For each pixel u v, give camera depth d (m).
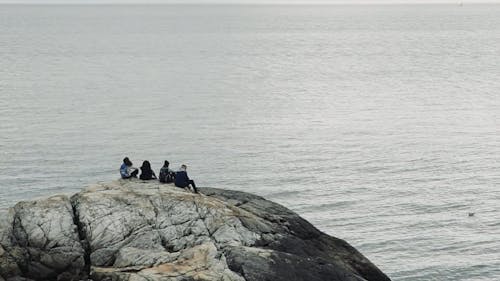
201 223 23.27
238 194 28.19
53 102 126.69
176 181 26.50
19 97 132.12
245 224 23.59
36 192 69.12
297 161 84.56
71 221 23.06
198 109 122.62
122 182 26.80
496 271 52.91
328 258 24.45
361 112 123.19
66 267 22.09
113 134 97.44
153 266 21.11
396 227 62.03
